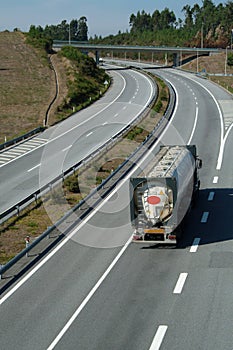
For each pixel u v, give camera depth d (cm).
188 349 1320
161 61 16750
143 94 7181
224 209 2598
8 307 1622
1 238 2298
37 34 10619
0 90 6956
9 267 1853
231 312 1515
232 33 15788
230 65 13675
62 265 1961
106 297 1661
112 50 13512
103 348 1345
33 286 1778
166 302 1602
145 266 1917
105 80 8612
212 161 3669
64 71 8394
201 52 14762
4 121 5497
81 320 1509
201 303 1584
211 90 7625
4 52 9462
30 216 2609
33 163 3847
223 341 1352
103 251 2095
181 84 8562
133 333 1415
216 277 1780
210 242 2138
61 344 1377
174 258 1983
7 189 3164
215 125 4981
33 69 8412
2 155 4184
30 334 1438
